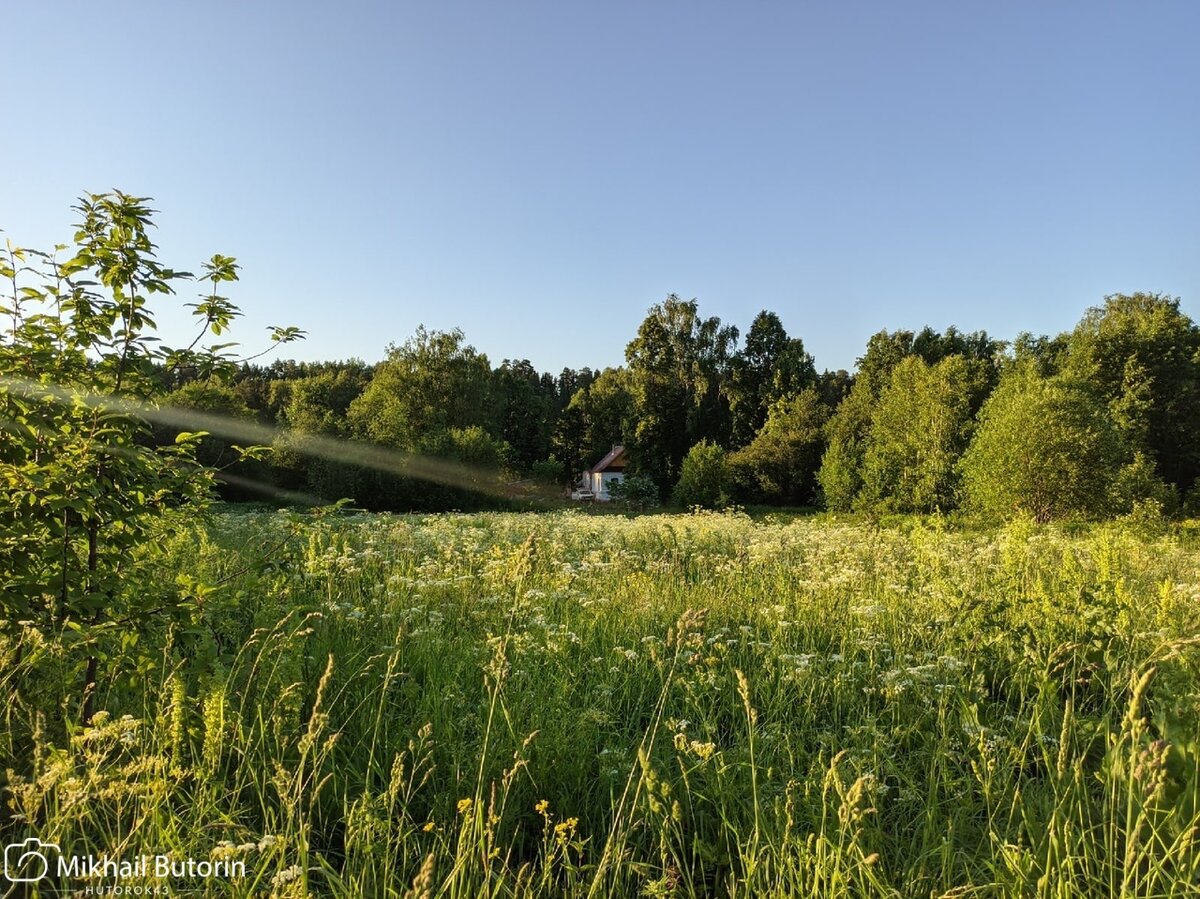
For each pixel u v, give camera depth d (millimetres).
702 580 7812
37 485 2783
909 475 32688
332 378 69438
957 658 4262
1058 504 22969
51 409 3037
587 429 78750
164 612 3092
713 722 3572
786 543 10242
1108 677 4039
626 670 4551
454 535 10227
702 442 48531
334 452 35875
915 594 5871
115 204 3268
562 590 6062
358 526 11125
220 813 2537
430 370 54531
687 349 65500
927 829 2604
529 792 3131
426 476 38500
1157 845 2287
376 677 4070
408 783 3047
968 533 15398
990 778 2773
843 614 5828
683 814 2982
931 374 36156
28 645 2859
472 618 5582
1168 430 37812
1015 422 24188
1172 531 17844
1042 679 3668
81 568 3115
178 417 3729
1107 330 39875
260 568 3906
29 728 2717
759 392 65562
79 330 3199
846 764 3016
